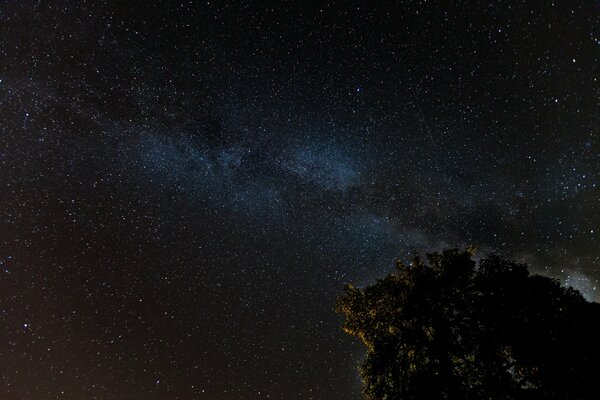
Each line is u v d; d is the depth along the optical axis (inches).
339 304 358.0
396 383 304.3
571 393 262.7
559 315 285.4
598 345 266.4
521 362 282.2
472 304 315.0
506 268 317.1
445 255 337.1
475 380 297.0
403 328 321.7
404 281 339.3
